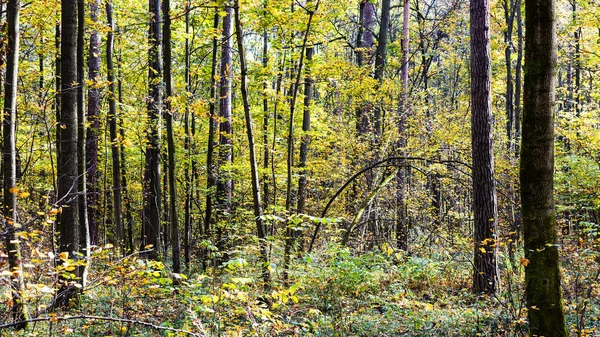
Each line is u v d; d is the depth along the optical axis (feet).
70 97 26.94
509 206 42.50
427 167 46.09
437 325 23.30
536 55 16.51
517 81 65.10
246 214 48.83
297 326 21.35
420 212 52.60
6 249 16.53
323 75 41.06
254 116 51.78
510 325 21.30
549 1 16.15
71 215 26.61
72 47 26.94
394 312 25.88
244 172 49.06
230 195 47.85
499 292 27.78
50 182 56.70
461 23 72.18
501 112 64.08
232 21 47.96
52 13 35.83
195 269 39.04
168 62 30.94
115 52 53.62
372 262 34.73
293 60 42.93
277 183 55.21
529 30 16.56
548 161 16.83
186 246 43.65
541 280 17.15
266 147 52.90
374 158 47.11
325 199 54.34
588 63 61.16
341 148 50.70
